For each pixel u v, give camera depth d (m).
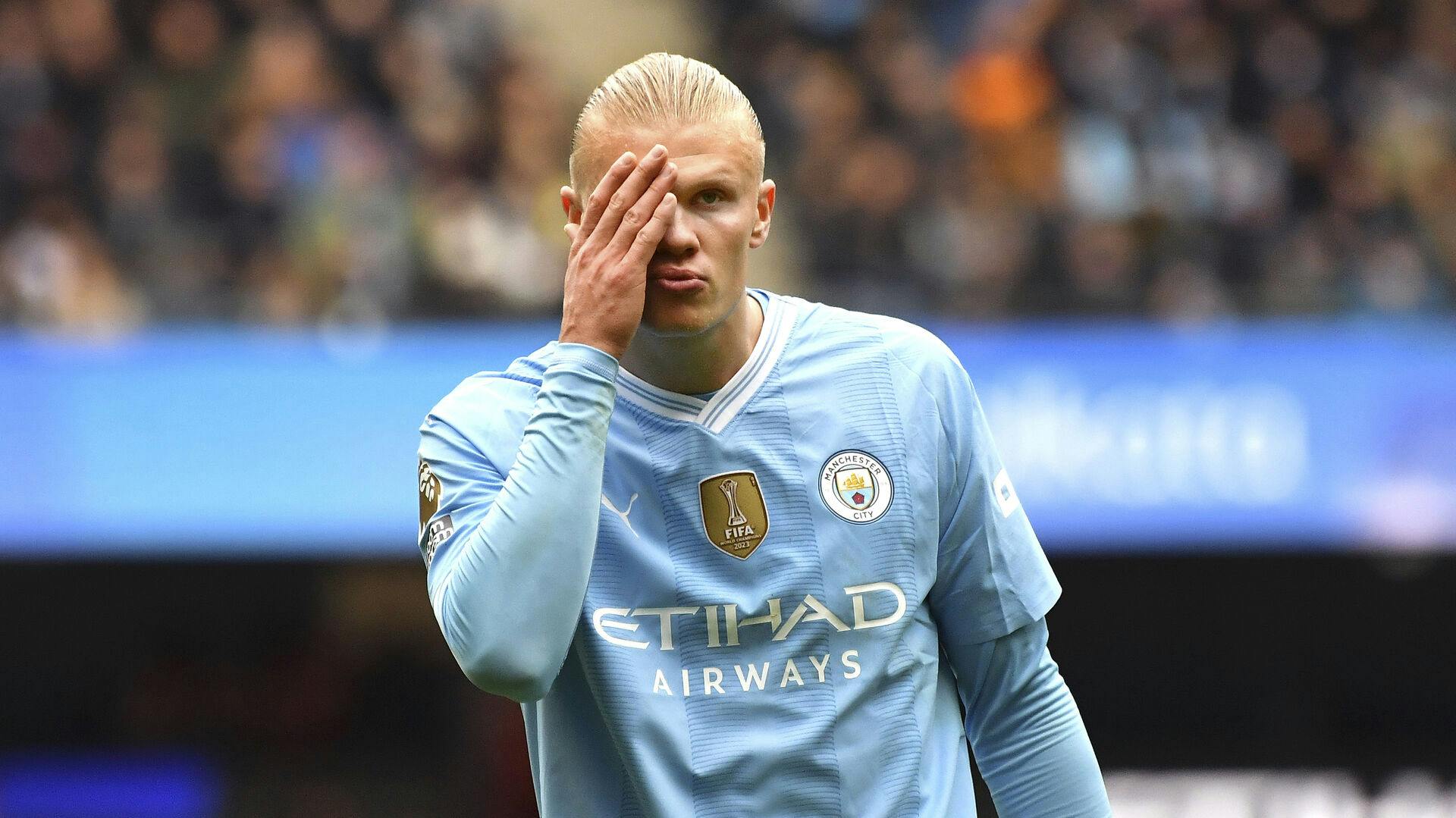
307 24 33.88
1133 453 28.94
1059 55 35.50
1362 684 38.09
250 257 30.25
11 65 32.34
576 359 7.18
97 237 29.95
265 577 38.69
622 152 7.29
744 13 39.44
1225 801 34.19
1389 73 35.88
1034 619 8.01
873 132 34.69
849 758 7.45
